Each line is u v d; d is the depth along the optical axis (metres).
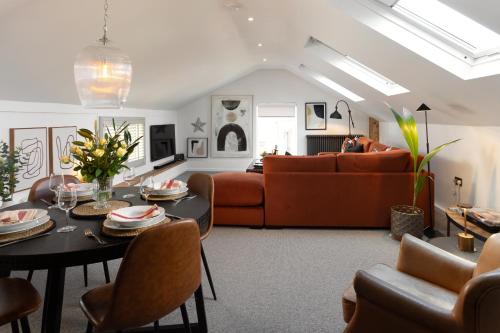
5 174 2.69
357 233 3.56
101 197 1.87
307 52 4.56
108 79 2.04
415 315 1.19
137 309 1.22
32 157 3.28
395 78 3.48
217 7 3.20
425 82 3.11
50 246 1.30
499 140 3.04
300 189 3.66
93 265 2.77
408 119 3.20
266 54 5.84
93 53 1.99
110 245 1.31
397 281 1.62
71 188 1.65
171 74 4.82
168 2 2.71
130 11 2.56
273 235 3.50
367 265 2.75
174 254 1.27
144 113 6.11
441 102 3.38
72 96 3.67
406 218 3.23
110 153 1.83
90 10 2.30
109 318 1.19
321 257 2.92
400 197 3.59
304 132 7.89
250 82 7.87
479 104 2.83
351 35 2.95
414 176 3.52
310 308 2.13
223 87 7.90
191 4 2.92
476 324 1.06
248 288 2.38
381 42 2.76
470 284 1.07
